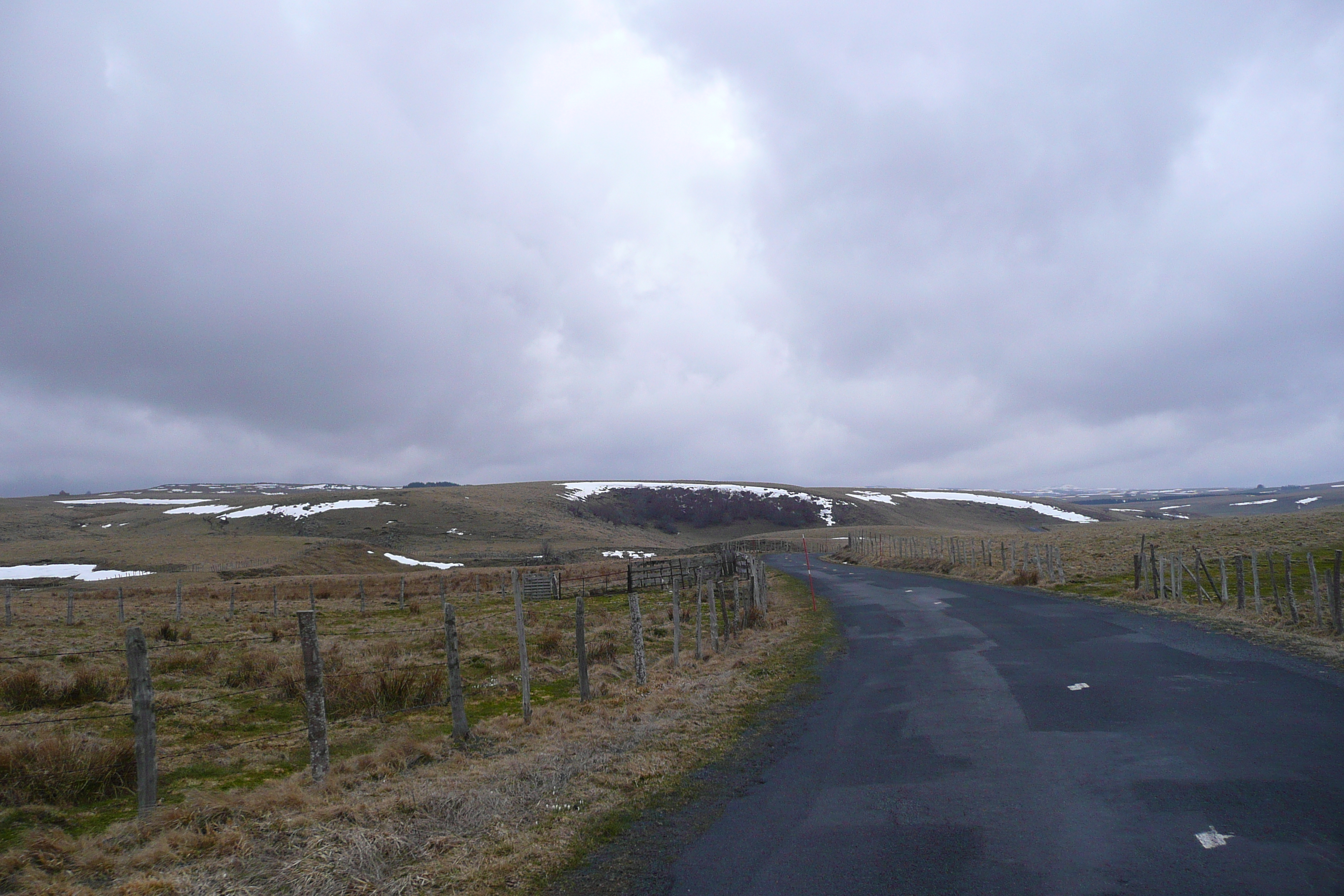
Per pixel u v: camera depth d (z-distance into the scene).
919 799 6.68
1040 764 7.43
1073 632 16.20
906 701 10.87
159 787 8.63
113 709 12.28
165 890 5.53
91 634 22.31
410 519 130.38
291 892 5.51
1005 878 4.93
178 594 28.03
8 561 75.12
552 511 154.62
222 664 16.89
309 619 8.46
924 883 4.96
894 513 197.62
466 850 6.23
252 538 91.06
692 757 8.75
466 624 24.56
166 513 140.50
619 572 43.62
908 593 28.03
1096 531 59.03
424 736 10.75
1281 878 4.64
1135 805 6.09
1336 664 11.34
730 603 29.08
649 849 6.05
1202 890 4.55
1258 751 7.27
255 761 9.76
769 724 10.19
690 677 14.07
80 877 5.87
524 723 11.05
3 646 19.39
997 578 31.20
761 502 190.12
